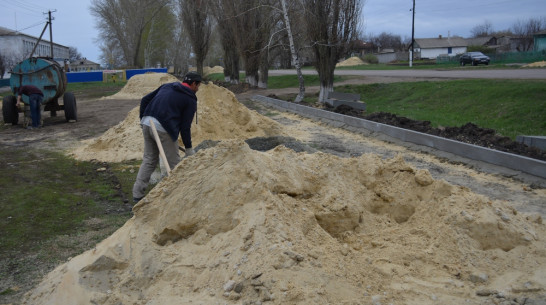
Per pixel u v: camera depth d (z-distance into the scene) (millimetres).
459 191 4633
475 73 25750
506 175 7695
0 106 23625
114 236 4445
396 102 18969
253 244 3637
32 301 3992
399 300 3400
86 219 6484
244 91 29672
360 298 3371
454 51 73750
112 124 16062
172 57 75562
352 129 13078
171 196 4352
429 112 15727
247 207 4035
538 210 6043
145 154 6375
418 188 4852
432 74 27516
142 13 58344
